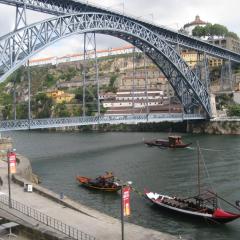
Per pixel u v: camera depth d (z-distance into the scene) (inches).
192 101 6407.5
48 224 1576.0
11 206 1788.9
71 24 3818.9
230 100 7273.6
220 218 1973.4
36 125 3848.4
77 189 2691.9
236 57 7204.7
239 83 7598.4
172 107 7554.1
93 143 5251.0
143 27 4840.1
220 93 7367.1
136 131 7249.0
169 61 5408.5
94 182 2689.5
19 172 2453.2
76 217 1702.8
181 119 6023.6
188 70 5831.7
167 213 2151.8
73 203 1882.4
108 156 4037.9
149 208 2233.0
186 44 5836.6
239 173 3073.3
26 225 1494.8
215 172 3132.4
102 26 4220.0
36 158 3902.6
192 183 2790.4
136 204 2303.2
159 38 5142.7
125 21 4586.6
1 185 2199.8
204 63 6437.0
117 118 4933.6
